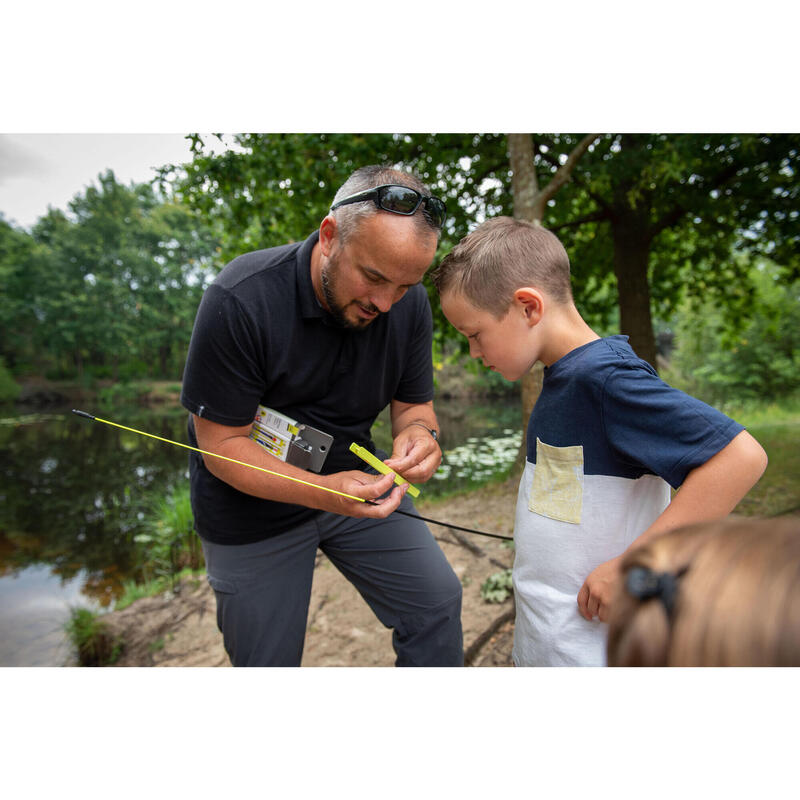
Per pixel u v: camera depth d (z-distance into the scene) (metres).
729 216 5.61
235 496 1.63
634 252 5.57
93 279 26.34
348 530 1.75
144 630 3.06
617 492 1.16
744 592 0.34
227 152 4.12
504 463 6.07
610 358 1.13
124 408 20.58
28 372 25.98
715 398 13.79
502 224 1.27
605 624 1.20
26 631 3.39
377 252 1.27
